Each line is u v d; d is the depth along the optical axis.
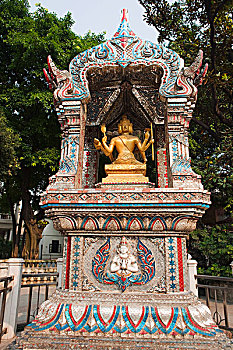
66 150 4.23
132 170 4.50
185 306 3.16
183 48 11.29
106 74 4.72
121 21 4.56
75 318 3.10
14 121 14.84
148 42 4.35
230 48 10.88
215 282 10.89
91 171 5.56
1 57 15.88
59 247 31.52
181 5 10.91
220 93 11.65
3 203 21.78
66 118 4.25
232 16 10.82
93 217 3.49
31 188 18.02
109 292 3.40
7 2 16.05
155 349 2.80
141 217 3.47
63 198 3.49
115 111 6.05
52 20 15.86
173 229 3.49
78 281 3.45
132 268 3.45
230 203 9.44
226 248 10.60
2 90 14.99
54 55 14.44
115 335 2.96
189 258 6.50
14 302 5.38
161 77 4.60
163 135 5.57
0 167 12.62
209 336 2.93
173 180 3.70
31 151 15.03
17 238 18.22
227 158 9.49
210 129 11.37
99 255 3.57
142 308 3.14
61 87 4.30
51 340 2.94
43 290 11.92
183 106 4.06
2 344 4.80
